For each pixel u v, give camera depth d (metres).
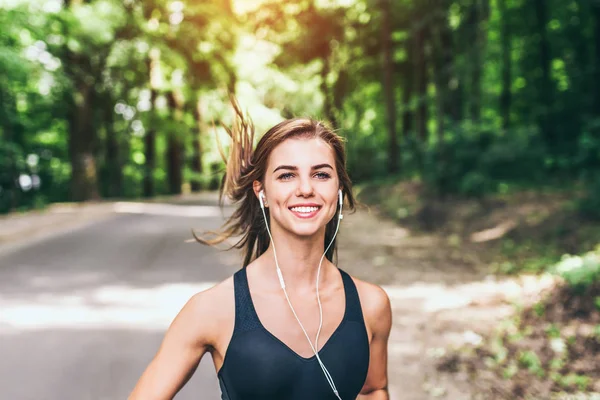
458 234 14.97
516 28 25.06
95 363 5.67
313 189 1.43
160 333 6.66
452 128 20.31
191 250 13.16
